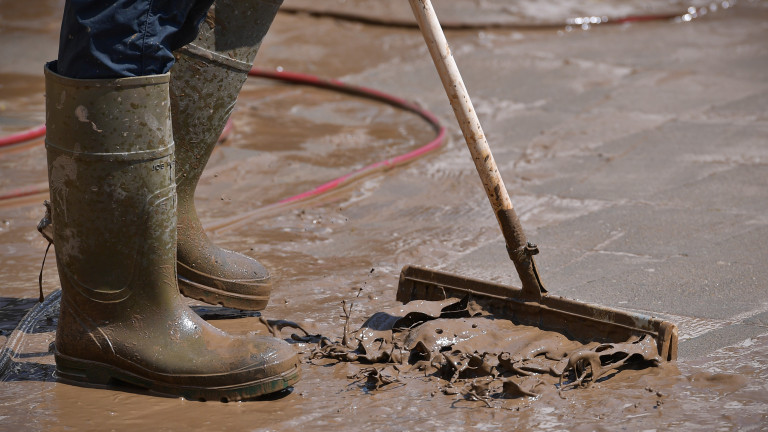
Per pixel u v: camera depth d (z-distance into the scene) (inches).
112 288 335.6
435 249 509.4
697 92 893.2
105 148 322.7
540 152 722.2
